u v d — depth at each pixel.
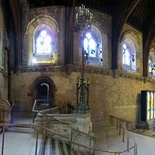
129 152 12.40
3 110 10.80
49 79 17.86
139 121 23.30
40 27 18.89
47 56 18.67
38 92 18.33
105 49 20.42
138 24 24.31
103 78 19.80
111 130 17.83
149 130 21.84
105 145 13.62
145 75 24.73
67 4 18.05
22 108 17.97
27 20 18.55
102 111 19.39
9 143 8.34
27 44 18.50
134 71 23.81
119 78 21.19
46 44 18.91
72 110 16.75
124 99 21.62
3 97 16.58
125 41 23.50
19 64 18.33
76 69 18.03
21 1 18.50
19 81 18.28
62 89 17.80
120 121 16.88
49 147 8.30
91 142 11.81
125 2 20.08
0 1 16.00
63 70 17.83
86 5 19.05
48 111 14.63
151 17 24.17
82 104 12.38
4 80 16.98
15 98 18.16
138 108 23.41
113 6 20.75
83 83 12.97
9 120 11.09
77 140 11.19
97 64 19.98
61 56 18.00
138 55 24.27
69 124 10.80
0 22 15.88
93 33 20.31
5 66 17.05
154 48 28.14
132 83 22.88
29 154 7.10
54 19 18.14
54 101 17.69
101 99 19.41
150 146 14.23
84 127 11.81
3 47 16.58
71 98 17.75
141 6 23.05
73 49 18.17
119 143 14.18
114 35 20.88
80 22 14.16
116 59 20.70
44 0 18.61
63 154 8.59
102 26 20.19
